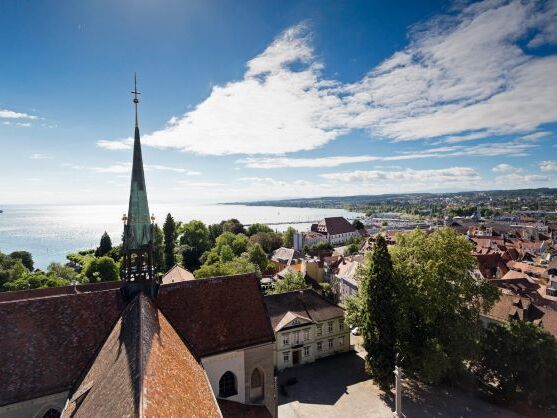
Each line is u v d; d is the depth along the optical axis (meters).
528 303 54.09
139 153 26.47
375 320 40.75
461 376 44.34
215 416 16.92
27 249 198.88
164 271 117.44
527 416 37.09
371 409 39.03
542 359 36.09
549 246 135.25
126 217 26.52
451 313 40.31
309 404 40.22
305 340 51.41
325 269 105.81
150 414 11.70
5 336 21.00
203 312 27.72
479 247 128.88
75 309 23.77
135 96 26.02
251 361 28.47
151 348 16.97
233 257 107.94
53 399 20.64
